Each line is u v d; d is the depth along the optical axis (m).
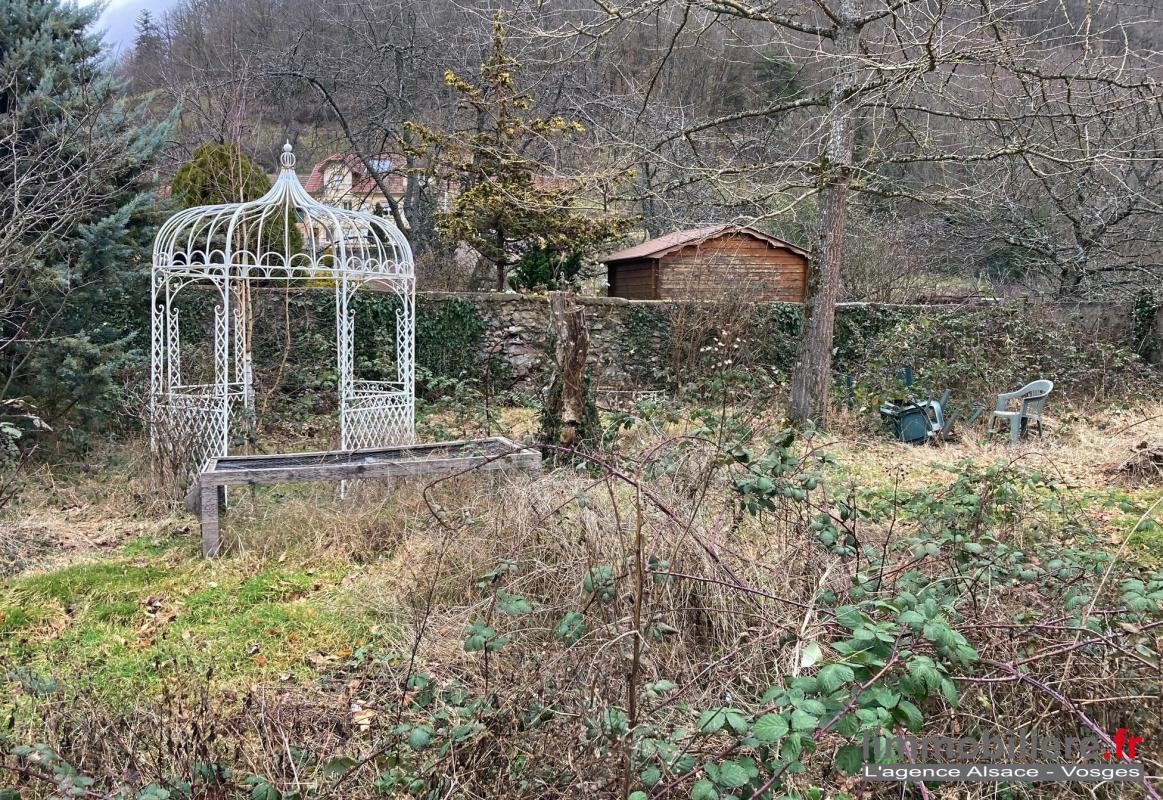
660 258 13.16
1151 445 7.30
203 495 4.93
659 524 3.34
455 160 14.01
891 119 9.51
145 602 4.36
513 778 2.37
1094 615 2.67
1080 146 7.73
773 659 2.76
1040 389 8.92
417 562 4.41
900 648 1.98
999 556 3.15
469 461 5.35
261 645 3.85
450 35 17.48
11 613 4.12
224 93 13.67
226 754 2.70
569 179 9.37
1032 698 2.52
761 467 3.67
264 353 9.93
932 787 2.42
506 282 16.30
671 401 8.29
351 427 6.88
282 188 6.81
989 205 9.76
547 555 3.80
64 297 7.15
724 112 11.83
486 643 2.63
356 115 19.02
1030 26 8.19
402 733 2.45
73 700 2.99
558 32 8.56
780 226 16.48
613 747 2.20
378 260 7.41
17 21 7.55
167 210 8.20
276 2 18.64
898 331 11.08
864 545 3.68
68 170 7.19
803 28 8.75
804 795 2.20
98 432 7.48
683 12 9.22
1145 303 12.66
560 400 5.91
